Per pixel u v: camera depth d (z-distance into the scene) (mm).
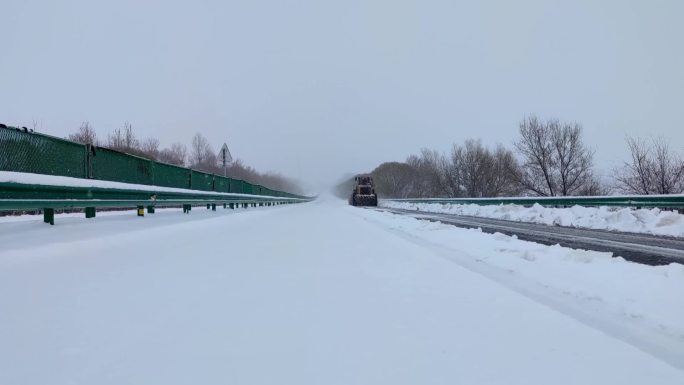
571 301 4379
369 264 6273
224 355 2818
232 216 16875
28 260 5668
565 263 6207
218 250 7535
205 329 3320
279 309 3873
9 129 7172
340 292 4527
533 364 2732
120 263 5980
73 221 9047
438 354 2867
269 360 2744
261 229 12156
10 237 6645
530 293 4711
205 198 17203
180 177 16312
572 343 3121
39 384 2391
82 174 9414
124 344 2984
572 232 12617
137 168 12383
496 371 2613
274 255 7043
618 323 3688
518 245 8242
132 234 8609
